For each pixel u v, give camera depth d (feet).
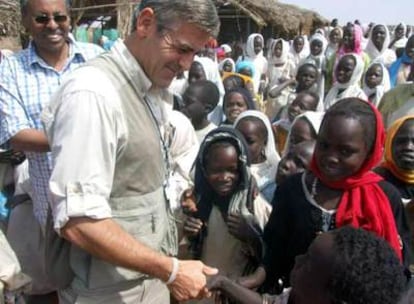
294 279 5.36
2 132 9.56
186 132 10.93
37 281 10.41
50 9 9.35
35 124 9.62
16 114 9.45
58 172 5.84
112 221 6.02
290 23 61.62
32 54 9.76
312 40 33.47
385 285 4.60
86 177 5.79
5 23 35.99
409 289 4.77
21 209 10.46
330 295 4.79
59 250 6.75
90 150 5.82
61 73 9.84
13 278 7.38
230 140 8.79
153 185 6.65
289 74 34.53
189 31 5.98
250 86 25.16
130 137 6.20
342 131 7.06
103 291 6.72
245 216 8.64
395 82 23.75
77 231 5.88
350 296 4.65
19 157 10.24
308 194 7.62
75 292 6.93
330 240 4.96
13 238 10.44
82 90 5.87
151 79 6.39
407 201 9.54
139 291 6.93
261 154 12.32
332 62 28.30
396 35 41.11
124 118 6.13
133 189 6.43
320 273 4.87
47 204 9.59
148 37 6.15
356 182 7.35
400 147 9.97
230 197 8.91
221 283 6.73
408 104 14.94
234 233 8.61
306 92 17.61
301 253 7.67
